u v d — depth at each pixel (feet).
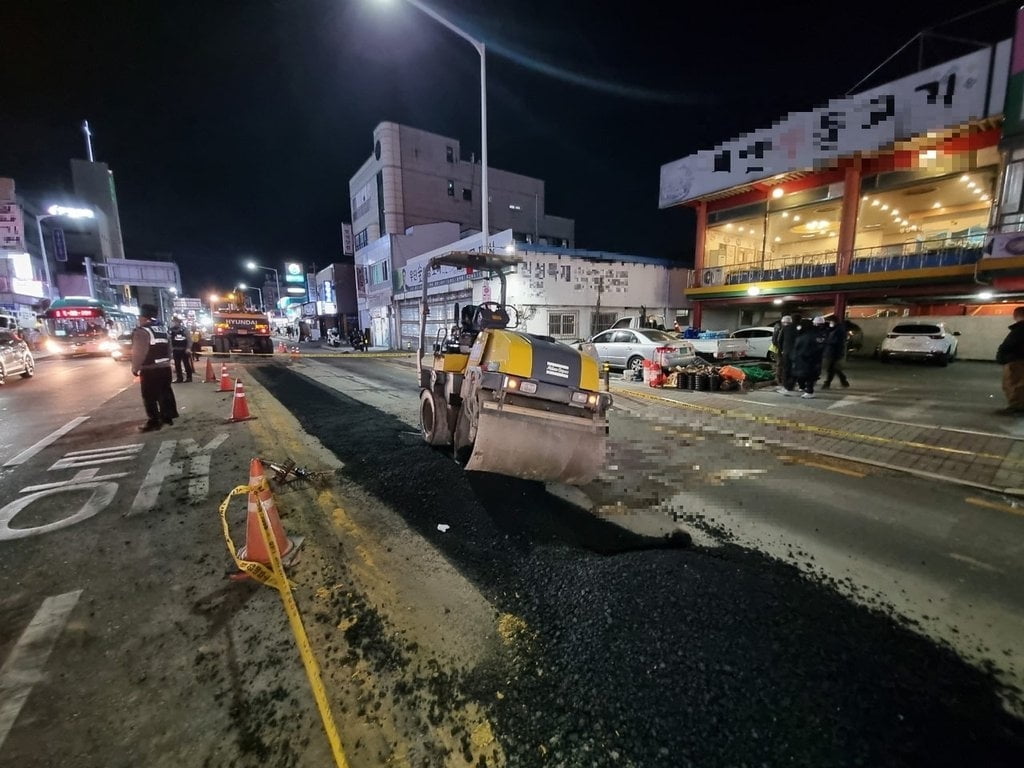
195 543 11.01
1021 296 51.98
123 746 5.80
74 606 8.59
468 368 14.73
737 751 5.83
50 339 64.80
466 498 13.70
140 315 21.66
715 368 35.70
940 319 60.34
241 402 23.44
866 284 53.57
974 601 8.98
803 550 10.94
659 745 5.91
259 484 9.87
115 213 175.63
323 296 138.51
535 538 11.44
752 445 19.60
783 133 57.16
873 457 17.85
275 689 6.74
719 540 11.45
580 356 14.38
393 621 8.29
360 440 19.70
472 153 121.49
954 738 6.03
